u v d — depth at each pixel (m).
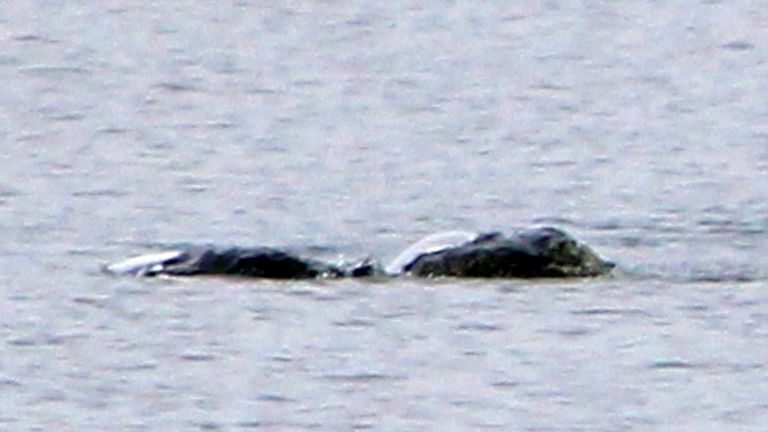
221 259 90.38
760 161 129.25
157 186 116.62
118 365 79.81
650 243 100.25
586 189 117.94
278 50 197.75
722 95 166.38
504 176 122.56
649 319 85.50
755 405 76.56
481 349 81.81
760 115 153.12
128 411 75.25
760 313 86.25
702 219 106.75
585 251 91.44
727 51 198.88
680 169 125.56
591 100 162.62
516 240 90.75
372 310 85.81
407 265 90.12
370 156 131.12
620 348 82.06
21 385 77.69
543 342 82.56
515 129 145.38
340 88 170.38
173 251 93.75
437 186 118.81
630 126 147.00
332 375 78.81
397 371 79.31
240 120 148.12
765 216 107.62
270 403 76.12
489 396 77.00
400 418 74.94
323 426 74.19
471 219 109.00
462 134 142.88
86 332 83.56
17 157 127.00
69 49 192.50
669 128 146.00
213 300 86.94
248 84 172.75
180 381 78.25
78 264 94.56
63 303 87.31
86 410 75.38
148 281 89.44
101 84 171.12
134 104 157.62
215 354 81.00
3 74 175.62
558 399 76.81
